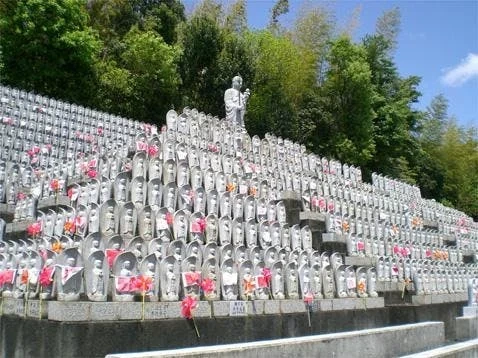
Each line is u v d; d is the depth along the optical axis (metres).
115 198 14.02
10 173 19.33
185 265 12.05
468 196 56.94
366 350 11.66
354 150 42.03
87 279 10.26
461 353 11.22
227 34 39.84
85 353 9.50
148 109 36.62
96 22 39.44
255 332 12.78
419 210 28.72
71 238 12.74
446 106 60.72
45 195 17.84
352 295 16.52
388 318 17.36
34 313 10.31
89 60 31.75
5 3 30.98
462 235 31.41
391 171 47.25
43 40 30.09
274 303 13.52
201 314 11.58
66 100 31.53
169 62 35.84
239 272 13.18
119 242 11.53
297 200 19.33
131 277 10.70
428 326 13.96
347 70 41.59
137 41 35.72
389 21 50.94
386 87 49.81
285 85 41.84
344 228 19.89
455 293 21.56
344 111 43.31
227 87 37.69
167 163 16.02
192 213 14.41
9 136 22.41
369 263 18.62
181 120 21.06
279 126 40.19
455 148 57.91
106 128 26.28
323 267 15.96
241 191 18.06
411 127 52.34
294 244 16.92
